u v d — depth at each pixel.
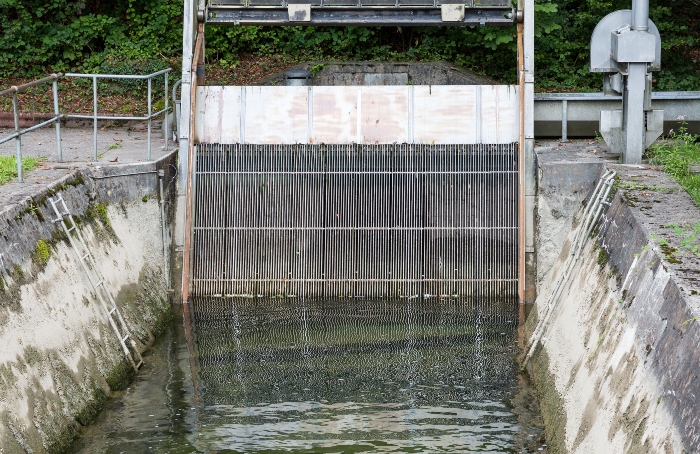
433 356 10.50
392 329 11.48
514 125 13.19
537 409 9.02
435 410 9.05
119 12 19.80
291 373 10.02
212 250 13.02
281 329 11.51
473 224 12.93
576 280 9.92
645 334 6.94
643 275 7.61
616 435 6.61
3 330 7.72
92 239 10.55
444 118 13.29
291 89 13.41
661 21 18.98
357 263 12.98
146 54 19.05
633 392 6.68
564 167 12.27
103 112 17.67
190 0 13.33
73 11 19.62
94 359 9.30
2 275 8.02
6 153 12.76
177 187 13.02
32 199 9.16
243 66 19.22
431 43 19.16
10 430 7.21
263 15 13.83
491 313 12.12
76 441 8.26
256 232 13.04
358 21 13.80
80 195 10.64
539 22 17.80
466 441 8.35
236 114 13.41
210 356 10.55
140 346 10.62
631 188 10.00
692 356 5.86
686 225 8.30
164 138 14.28
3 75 19.06
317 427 8.66
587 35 19.00
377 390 9.54
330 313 12.17
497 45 18.45
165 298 12.38
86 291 9.71
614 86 12.27
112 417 8.84
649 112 12.15
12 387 7.51
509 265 12.83
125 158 12.57
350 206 13.12
